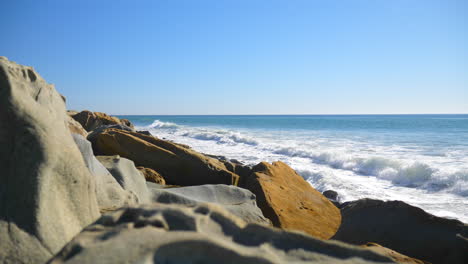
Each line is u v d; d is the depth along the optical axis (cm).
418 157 1627
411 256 332
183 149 900
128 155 888
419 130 3947
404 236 348
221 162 930
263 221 518
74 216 255
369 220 388
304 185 780
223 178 850
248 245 186
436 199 906
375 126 4938
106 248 156
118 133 905
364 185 1073
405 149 1998
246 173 892
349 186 1040
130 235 167
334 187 1031
